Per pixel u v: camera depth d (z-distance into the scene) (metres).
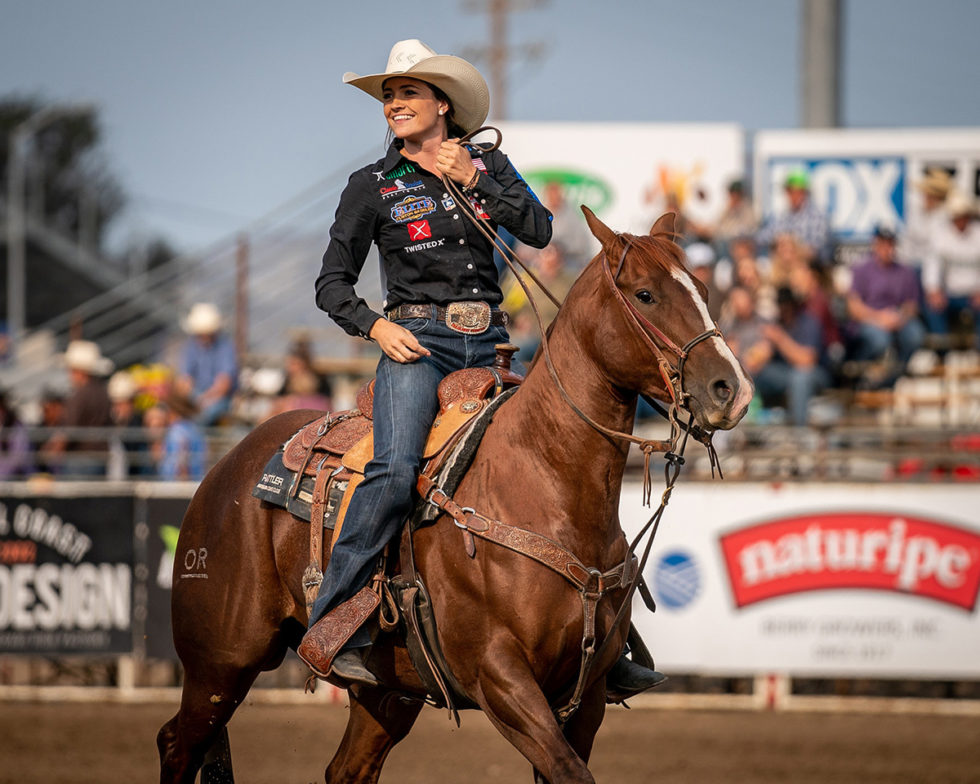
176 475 41.78
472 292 17.77
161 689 39.38
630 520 37.16
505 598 15.98
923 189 51.59
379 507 16.81
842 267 51.69
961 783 28.80
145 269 138.50
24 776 29.22
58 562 38.22
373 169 17.94
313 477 18.31
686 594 36.84
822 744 32.88
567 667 16.27
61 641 38.00
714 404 14.64
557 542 16.03
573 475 16.20
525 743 15.55
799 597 36.50
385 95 17.94
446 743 33.50
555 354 16.58
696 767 30.23
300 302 58.91
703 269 46.56
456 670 16.66
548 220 17.38
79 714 36.75
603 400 16.14
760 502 36.72
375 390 17.52
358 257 17.92
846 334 48.44
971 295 50.91
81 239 129.75
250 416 48.06
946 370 48.22
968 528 36.03
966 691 38.56
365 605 16.91
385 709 18.42
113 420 45.78
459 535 16.55
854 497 36.44
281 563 18.61
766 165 52.03
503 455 16.66
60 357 67.69
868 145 51.75
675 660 36.75
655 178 51.16
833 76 60.53
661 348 15.20
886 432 39.56
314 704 39.25
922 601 36.12
